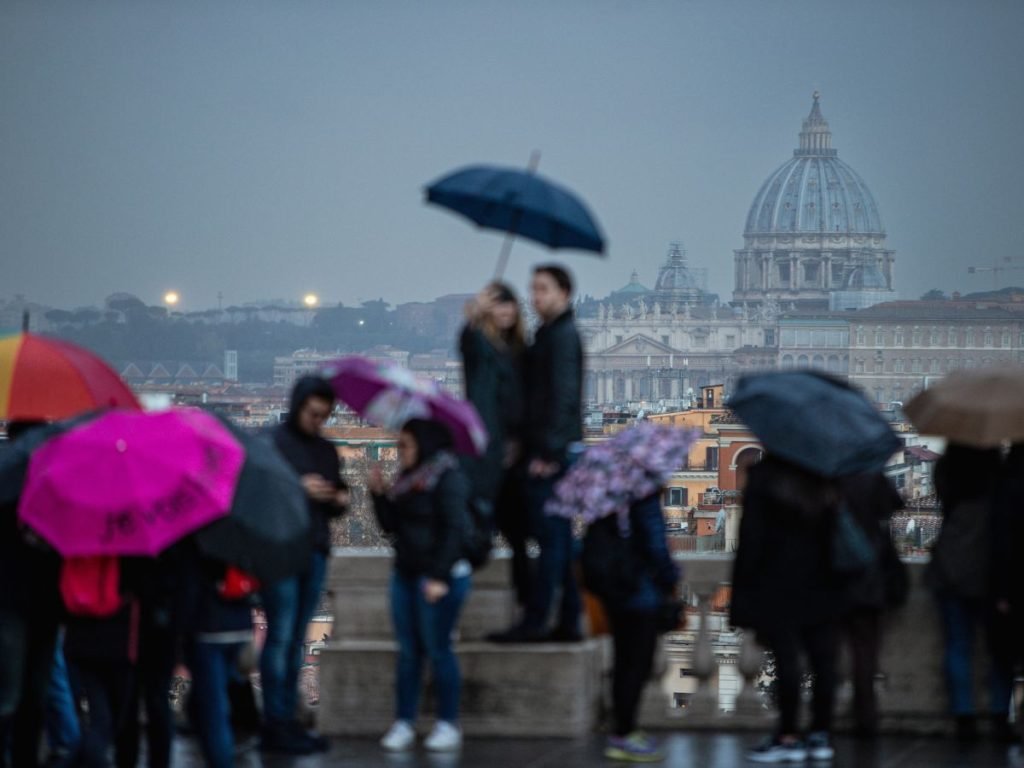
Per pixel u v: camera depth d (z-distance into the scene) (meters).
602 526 17.58
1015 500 18.47
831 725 18.25
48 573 15.98
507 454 18.62
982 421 18.39
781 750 17.94
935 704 19.84
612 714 19.30
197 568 15.66
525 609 19.23
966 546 19.00
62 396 17.42
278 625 18.25
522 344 18.55
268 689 18.33
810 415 17.27
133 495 14.98
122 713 16.11
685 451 17.48
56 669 18.23
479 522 17.94
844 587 17.64
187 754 18.86
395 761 18.02
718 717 20.05
